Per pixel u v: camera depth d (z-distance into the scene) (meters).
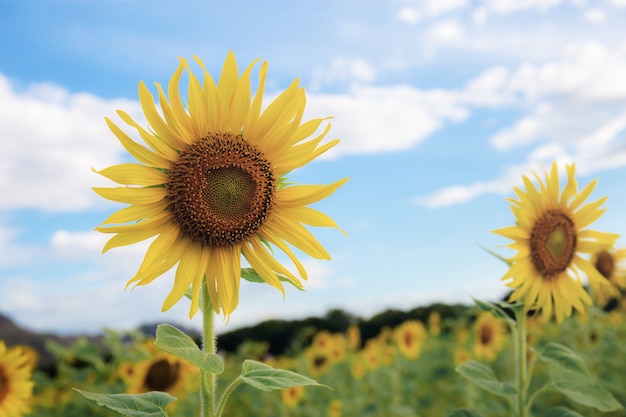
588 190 6.65
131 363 9.12
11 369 7.83
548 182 6.51
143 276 3.77
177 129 3.90
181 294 3.91
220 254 4.08
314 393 13.09
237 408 12.47
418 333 15.27
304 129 4.18
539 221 6.43
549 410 5.51
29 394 7.92
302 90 4.15
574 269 6.68
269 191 4.17
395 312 24.23
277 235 4.24
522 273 6.23
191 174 3.97
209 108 4.01
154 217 3.90
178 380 8.45
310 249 4.20
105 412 8.25
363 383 13.66
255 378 3.70
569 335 12.71
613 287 9.50
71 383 9.43
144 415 3.41
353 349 18.94
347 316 24.20
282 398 11.91
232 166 4.06
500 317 6.04
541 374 13.31
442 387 13.66
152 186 3.95
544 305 6.48
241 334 22.84
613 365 11.41
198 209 3.97
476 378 5.79
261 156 4.16
